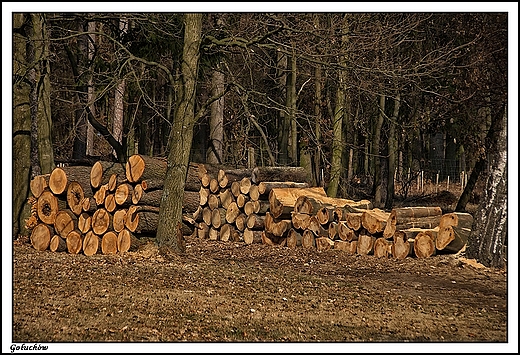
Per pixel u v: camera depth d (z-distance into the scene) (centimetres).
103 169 1642
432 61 2000
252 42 1709
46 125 1970
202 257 1672
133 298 1193
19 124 1823
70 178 1667
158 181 1656
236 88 1769
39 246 1688
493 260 1599
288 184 2061
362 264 1675
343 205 1962
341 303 1234
